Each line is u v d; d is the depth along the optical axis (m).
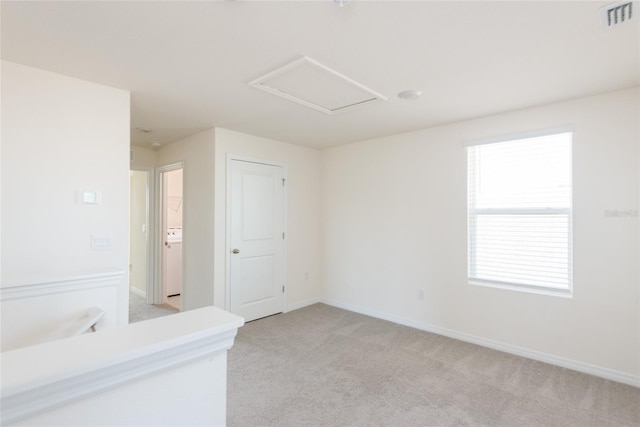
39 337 1.51
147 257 4.73
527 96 2.67
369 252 4.20
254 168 4.02
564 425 2.00
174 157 4.32
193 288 3.93
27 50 1.98
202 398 0.71
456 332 3.40
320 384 2.45
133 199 5.34
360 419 2.04
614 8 1.55
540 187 2.94
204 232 3.77
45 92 2.25
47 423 0.52
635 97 2.48
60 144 2.31
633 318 2.48
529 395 2.32
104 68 2.21
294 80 2.37
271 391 2.35
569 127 2.74
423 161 3.68
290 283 4.44
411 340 3.34
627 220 2.50
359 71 2.23
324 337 3.42
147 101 2.81
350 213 4.43
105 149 2.49
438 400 2.25
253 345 3.20
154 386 0.64
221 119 3.33
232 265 3.79
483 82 2.40
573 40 1.83
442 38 1.82
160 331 0.67
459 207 3.39
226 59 2.08
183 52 2.00
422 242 3.68
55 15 1.63
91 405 0.56
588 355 2.65
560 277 2.83
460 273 3.38
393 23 1.68
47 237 2.25
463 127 3.37
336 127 3.62
